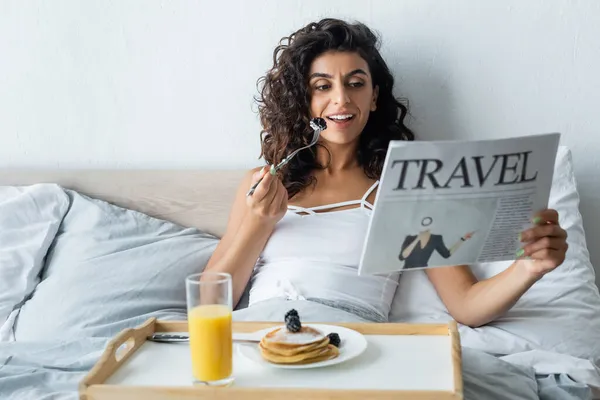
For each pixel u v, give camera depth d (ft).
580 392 4.71
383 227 3.84
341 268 5.81
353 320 5.08
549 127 6.52
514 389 4.53
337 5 6.62
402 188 3.75
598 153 6.48
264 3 6.68
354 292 5.72
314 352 3.80
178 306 6.00
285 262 5.91
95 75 6.95
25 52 6.97
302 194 6.21
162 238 6.39
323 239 5.91
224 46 6.79
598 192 6.52
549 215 4.23
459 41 6.50
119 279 5.97
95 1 6.84
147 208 6.77
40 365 4.80
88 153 7.05
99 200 6.68
